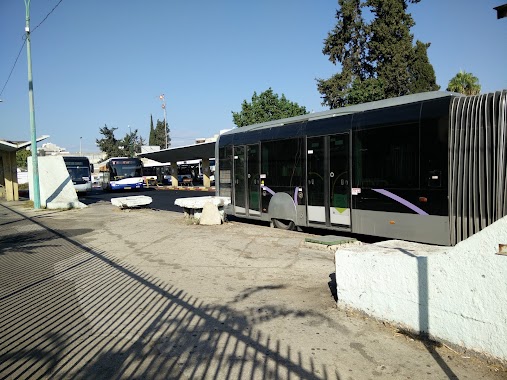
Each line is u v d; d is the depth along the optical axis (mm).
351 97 28641
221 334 4602
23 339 4570
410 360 3826
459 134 7293
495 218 6770
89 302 5844
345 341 4293
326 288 6152
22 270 7887
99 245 10375
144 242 10562
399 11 31281
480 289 3684
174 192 35469
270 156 12039
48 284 6844
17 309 5594
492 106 6883
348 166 9484
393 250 4883
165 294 6133
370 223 8945
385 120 8609
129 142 82875
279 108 36719
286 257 8328
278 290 6160
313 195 10531
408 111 8172
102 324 4984
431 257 4086
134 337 4582
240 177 13500
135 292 6270
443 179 7500
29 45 20594
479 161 6988
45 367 3914
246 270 7410
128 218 16141
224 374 3717
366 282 4801
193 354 4133
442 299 3996
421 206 7859
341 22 34281
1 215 18516
